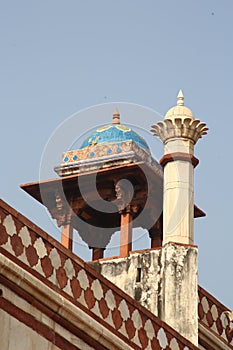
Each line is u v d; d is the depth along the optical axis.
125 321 33.91
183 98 41.38
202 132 40.75
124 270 39.53
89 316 32.50
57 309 31.53
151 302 38.44
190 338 37.50
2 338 29.92
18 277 30.58
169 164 40.25
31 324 30.81
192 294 38.31
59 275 32.09
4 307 30.17
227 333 40.97
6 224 30.89
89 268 33.19
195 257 38.91
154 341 34.81
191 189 39.97
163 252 39.16
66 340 31.70
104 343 32.72
